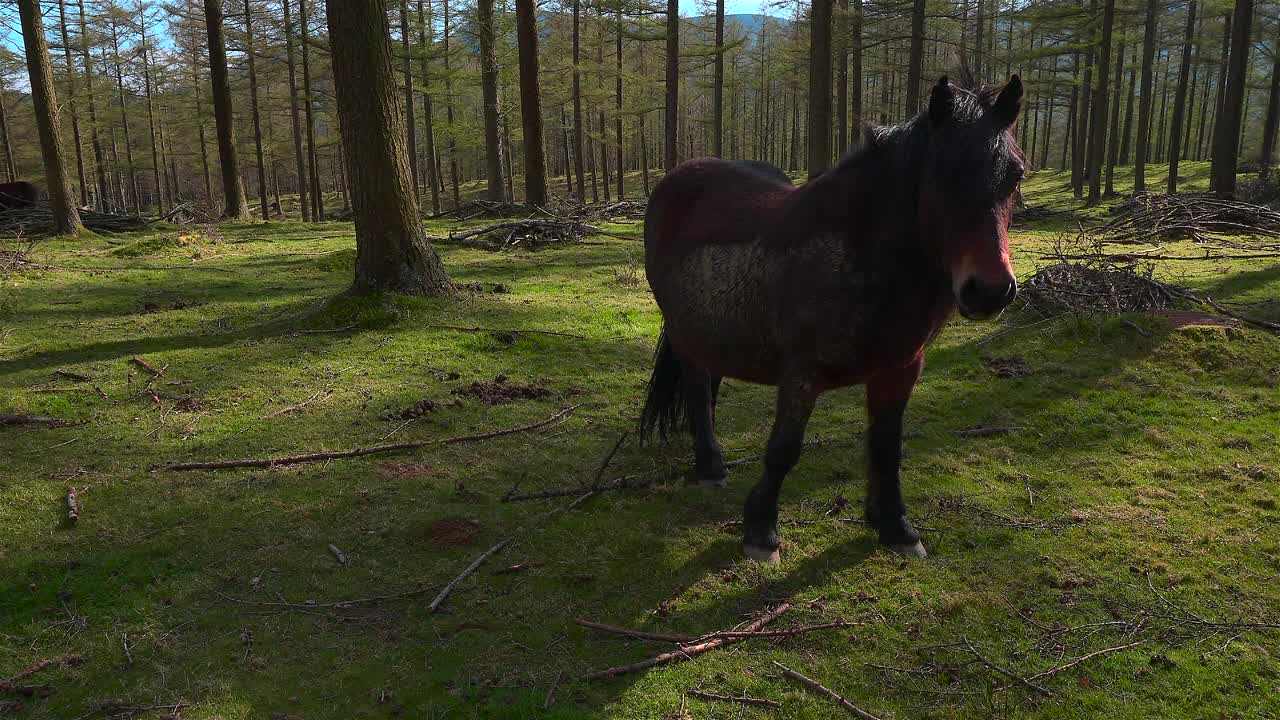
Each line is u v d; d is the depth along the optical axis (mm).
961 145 2457
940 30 21859
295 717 2381
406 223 8023
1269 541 3414
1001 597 3057
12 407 5148
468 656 2701
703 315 3520
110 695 2475
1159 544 3434
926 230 2613
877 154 2822
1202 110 42625
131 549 3391
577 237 14234
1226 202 13383
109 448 4555
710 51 25047
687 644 2766
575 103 28969
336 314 7496
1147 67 27891
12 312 8094
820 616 2961
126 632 2812
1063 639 2779
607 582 3215
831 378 3102
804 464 4449
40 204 18062
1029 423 5008
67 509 3752
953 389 5781
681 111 47188
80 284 9859
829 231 2900
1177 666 2605
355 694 2494
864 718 2402
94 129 37375
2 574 3160
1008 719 2387
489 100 22219
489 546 3502
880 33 21406
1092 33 26875
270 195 59219
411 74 26453
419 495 4004
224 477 4188
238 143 39188
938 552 3449
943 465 4371
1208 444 4551
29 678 2553
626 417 5277
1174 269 9828
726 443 4848
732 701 2475
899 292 2805
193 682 2543
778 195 3445
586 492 4039
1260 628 2789
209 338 7082
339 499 3939
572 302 8758
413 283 8094
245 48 26844
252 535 3555
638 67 38594
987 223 2371
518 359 6590
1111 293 7195
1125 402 5281
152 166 43156
